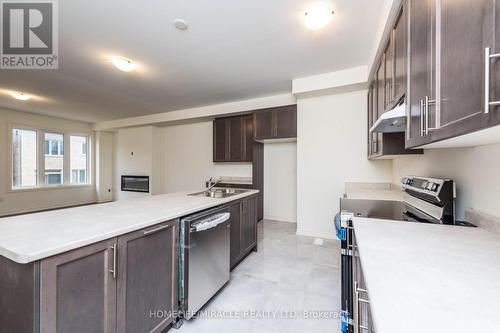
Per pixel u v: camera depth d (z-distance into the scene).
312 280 2.32
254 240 3.04
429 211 1.52
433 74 0.89
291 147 4.79
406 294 0.61
